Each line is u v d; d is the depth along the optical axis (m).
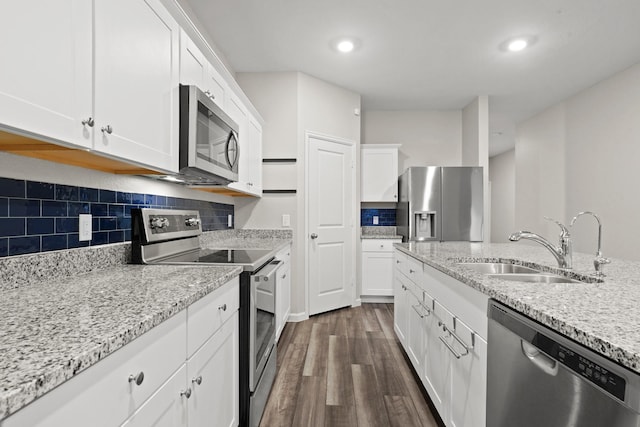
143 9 1.23
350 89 3.86
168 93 1.42
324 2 2.31
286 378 2.15
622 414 0.60
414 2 2.30
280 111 3.38
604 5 2.32
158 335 0.84
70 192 1.30
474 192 3.85
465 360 1.33
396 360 2.42
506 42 2.82
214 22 2.55
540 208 4.69
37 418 0.50
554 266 1.60
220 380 1.32
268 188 3.38
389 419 1.73
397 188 4.27
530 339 0.87
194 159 1.53
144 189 1.81
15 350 0.58
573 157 4.05
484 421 1.16
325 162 3.63
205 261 1.70
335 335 2.94
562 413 0.77
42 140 0.85
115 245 1.54
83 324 0.73
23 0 0.75
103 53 1.01
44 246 1.18
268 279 1.85
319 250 3.57
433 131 4.64
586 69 3.33
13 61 0.73
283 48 2.93
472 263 1.87
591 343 0.66
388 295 4.06
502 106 4.47
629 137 3.27
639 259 3.16
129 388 0.72
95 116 0.98
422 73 3.43
